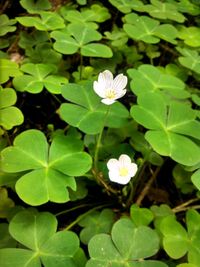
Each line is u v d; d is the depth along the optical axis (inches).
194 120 6.9
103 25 11.4
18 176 6.6
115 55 9.8
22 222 5.7
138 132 7.7
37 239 5.5
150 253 5.5
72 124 6.6
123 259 5.4
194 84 9.9
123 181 5.9
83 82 8.3
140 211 6.6
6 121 6.8
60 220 7.1
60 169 6.0
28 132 6.4
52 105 9.2
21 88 7.8
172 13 10.8
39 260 5.3
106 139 7.5
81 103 7.0
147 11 10.7
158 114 6.9
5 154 6.1
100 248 5.4
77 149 6.3
